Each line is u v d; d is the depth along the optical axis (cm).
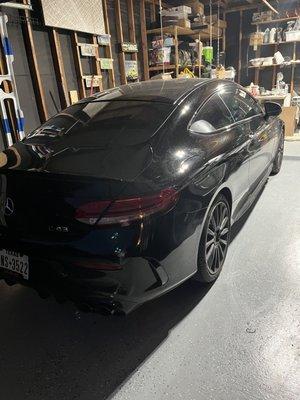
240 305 202
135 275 157
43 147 196
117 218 150
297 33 720
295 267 236
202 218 188
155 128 191
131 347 179
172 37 663
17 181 169
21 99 411
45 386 160
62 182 158
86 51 492
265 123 323
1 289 237
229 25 847
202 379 157
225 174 214
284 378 154
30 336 192
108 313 163
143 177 161
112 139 188
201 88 236
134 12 607
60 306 217
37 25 418
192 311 200
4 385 162
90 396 153
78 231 156
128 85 260
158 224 159
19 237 171
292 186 392
